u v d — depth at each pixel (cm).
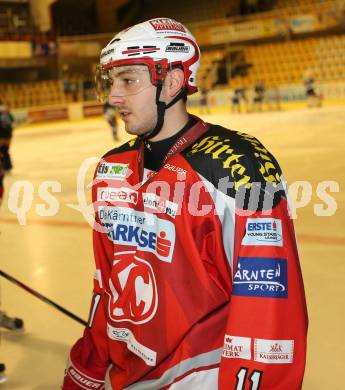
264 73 3064
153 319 163
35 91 3133
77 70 3359
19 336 386
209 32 3228
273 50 3109
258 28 3056
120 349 177
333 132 1480
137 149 178
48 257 558
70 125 2641
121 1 3525
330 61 2888
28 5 3244
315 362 328
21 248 595
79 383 192
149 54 160
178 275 158
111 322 178
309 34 3141
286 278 149
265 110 2578
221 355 155
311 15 2917
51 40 3134
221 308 159
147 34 161
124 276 173
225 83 3138
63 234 644
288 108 2577
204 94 2636
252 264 149
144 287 166
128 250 172
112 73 165
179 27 166
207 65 3148
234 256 152
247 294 148
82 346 196
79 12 3603
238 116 2338
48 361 352
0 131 987
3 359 355
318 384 305
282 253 150
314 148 1198
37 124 2812
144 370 166
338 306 402
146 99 163
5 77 3403
